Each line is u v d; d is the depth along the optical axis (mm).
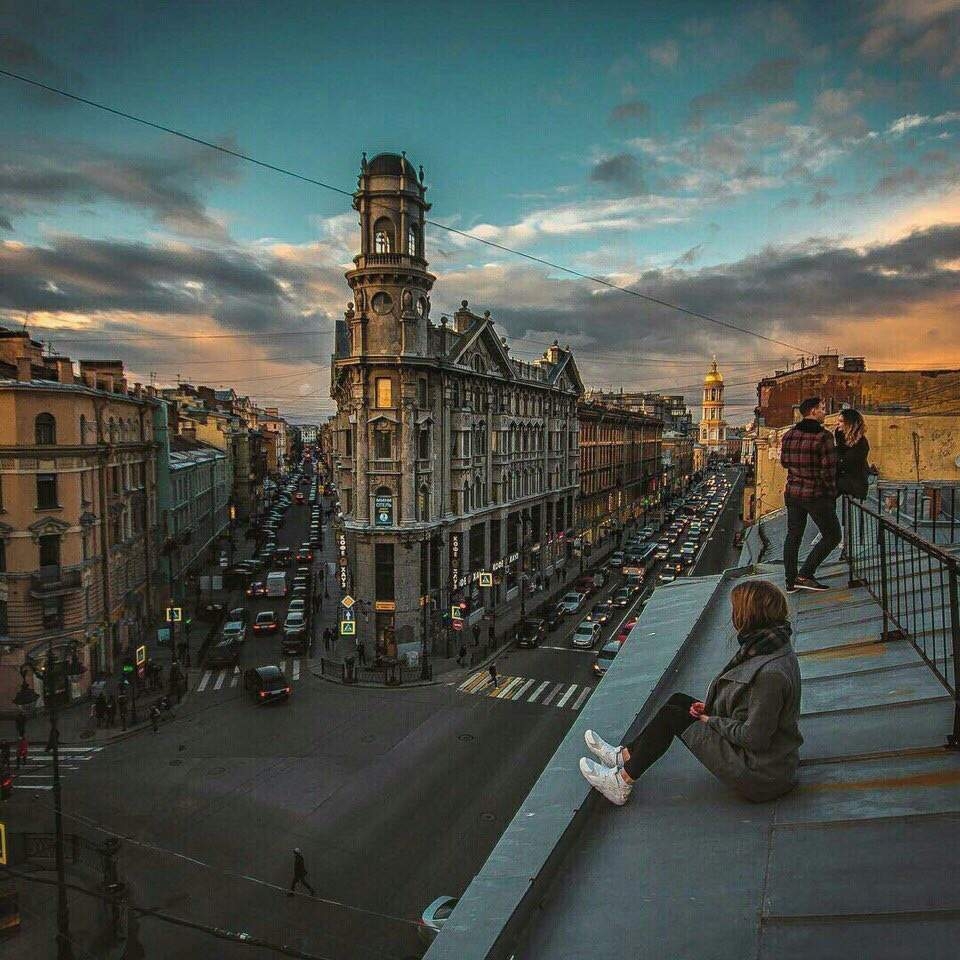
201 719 33344
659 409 141375
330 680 39031
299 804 24609
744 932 3104
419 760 28312
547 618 49531
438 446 45812
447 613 46344
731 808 4109
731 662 4305
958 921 2879
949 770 3977
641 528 100250
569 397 72688
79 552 36125
